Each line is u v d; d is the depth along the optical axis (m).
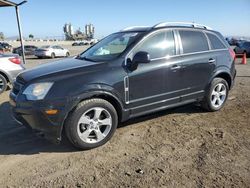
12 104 4.62
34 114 4.20
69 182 3.61
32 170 3.93
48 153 4.43
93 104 4.43
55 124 4.21
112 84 4.57
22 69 9.30
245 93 8.11
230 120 5.74
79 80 4.36
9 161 4.20
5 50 42.38
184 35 5.59
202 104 6.14
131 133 5.12
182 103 5.61
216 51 6.07
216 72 6.02
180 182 3.55
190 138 4.88
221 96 6.35
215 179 3.61
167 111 6.31
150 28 5.28
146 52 4.64
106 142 4.70
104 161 4.13
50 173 3.83
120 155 4.30
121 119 4.87
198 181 3.57
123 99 4.75
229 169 3.84
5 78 8.92
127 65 4.77
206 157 4.18
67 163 4.10
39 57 31.59
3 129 5.48
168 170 3.84
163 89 5.22
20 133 5.26
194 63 5.59
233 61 6.46
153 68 5.01
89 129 4.46
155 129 5.30
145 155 4.29
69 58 5.72
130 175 3.73
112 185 3.52
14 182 3.63
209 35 6.07
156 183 3.54
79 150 4.50
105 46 5.45
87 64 4.71
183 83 5.50
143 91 4.96
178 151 4.39
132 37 5.14
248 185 3.48
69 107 4.24
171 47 5.34
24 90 4.36
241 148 4.46
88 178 3.69
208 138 4.86
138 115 5.04
